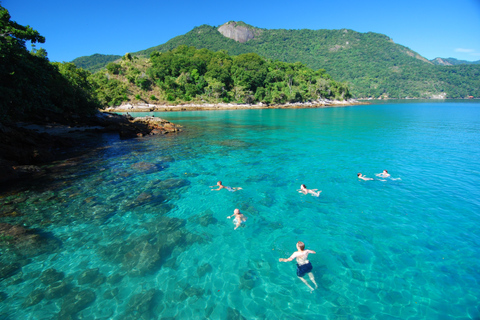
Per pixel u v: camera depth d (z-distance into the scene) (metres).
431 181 13.69
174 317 5.56
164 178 14.86
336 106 124.75
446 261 7.25
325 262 7.34
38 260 7.53
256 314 5.62
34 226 9.43
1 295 6.18
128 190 13.00
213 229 9.26
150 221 9.87
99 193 12.61
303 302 5.95
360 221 9.63
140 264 7.36
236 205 11.20
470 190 12.39
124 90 112.56
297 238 8.62
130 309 5.79
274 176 14.99
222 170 16.36
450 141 25.17
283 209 10.74
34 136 21.77
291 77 141.62
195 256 7.73
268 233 8.95
